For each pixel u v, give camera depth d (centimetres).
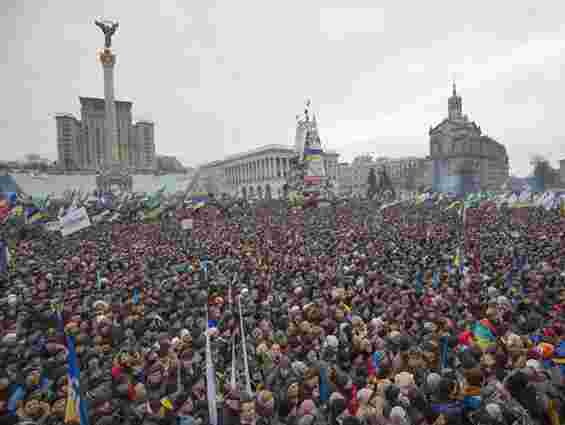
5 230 3238
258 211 4925
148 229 3397
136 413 625
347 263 1697
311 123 5147
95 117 13900
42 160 15488
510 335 801
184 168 17575
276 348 820
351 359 806
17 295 1346
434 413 563
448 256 1748
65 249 2378
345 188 16062
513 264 1561
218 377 763
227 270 1648
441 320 946
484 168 11069
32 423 562
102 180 8138
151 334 970
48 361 787
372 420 562
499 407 536
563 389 659
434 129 11388
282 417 624
